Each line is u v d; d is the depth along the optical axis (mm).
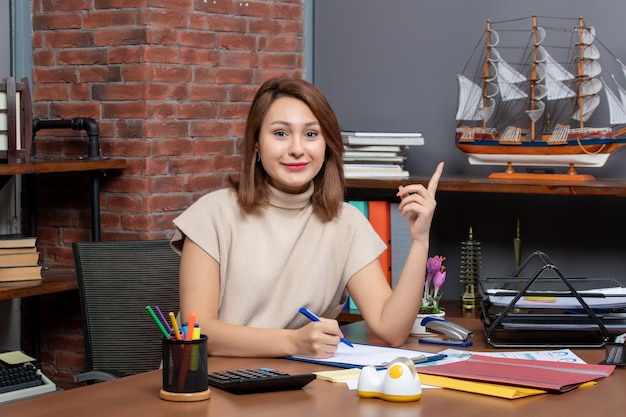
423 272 2285
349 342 2266
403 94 3855
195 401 1734
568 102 3500
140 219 3574
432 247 3818
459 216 3760
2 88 3188
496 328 2365
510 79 3498
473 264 3494
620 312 2367
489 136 3436
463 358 2088
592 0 3479
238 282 2332
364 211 3549
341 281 2443
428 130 3811
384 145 3504
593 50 3354
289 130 2254
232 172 3850
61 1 3729
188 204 3688
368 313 2365
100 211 3670
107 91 3633
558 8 3541
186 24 3639
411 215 2285
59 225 3832
